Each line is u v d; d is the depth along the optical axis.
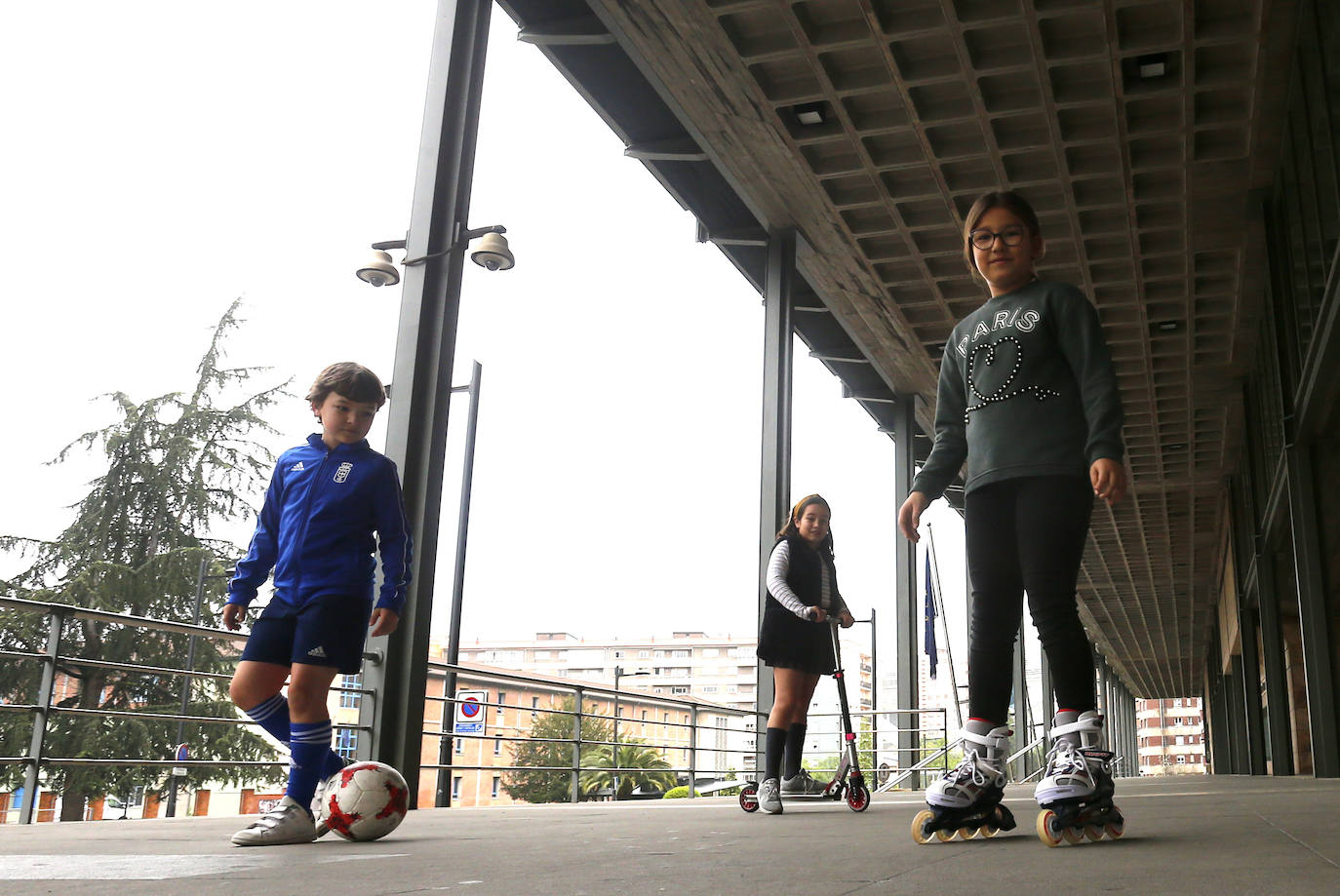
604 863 1.66
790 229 9.89
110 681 16.97
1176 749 86.44
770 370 9.66
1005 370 2.10
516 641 116.50
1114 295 10.38
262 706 2.42
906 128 7.94
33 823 3.62
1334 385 7.18
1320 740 7.79
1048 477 2.01
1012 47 7.05
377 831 2.38
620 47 8.14
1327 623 7.92
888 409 15.07
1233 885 1.19
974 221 2.24
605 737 42.69
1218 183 8.42
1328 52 5.98
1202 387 12.77
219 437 20.61
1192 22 6.61
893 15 6.88
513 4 7.88
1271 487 10.21
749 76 7.58
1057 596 1.97
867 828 2.66
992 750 2.02
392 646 5.33
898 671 12.98
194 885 1.35
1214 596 24.62
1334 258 6.15
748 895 1.19
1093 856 1.61
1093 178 8.34
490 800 48.72
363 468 2.49
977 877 1.35
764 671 8.57
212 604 17.94
